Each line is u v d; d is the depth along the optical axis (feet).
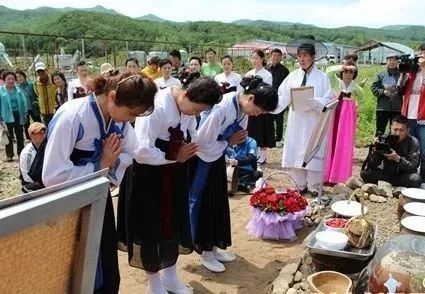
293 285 11.44
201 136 11.49
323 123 17.44
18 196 2.93
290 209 14.92
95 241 3.67
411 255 8.16
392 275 7.68
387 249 9.14
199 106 9.71
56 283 3.59
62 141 7.18
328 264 10.76
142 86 6.98
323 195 18.79
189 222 11.13
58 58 83.15
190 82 10.11
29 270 3.27
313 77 18.22
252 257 13.88
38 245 3.25
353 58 22.77
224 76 25.43
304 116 18.26
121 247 10.73
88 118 7.32
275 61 27.50
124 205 10.36
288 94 18.76
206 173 12.00
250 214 17.51
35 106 34.24
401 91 21.93
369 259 10.49
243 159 20.68
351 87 22.88
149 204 10.09
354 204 13.10
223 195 12.44
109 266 7.73
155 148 9.73
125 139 8.35
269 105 11.59
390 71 26.55
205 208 12.19
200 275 12.74
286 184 21.47
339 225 12.00
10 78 29.66
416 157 18.72
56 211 3.14
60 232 3.41
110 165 7.61
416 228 10.36
